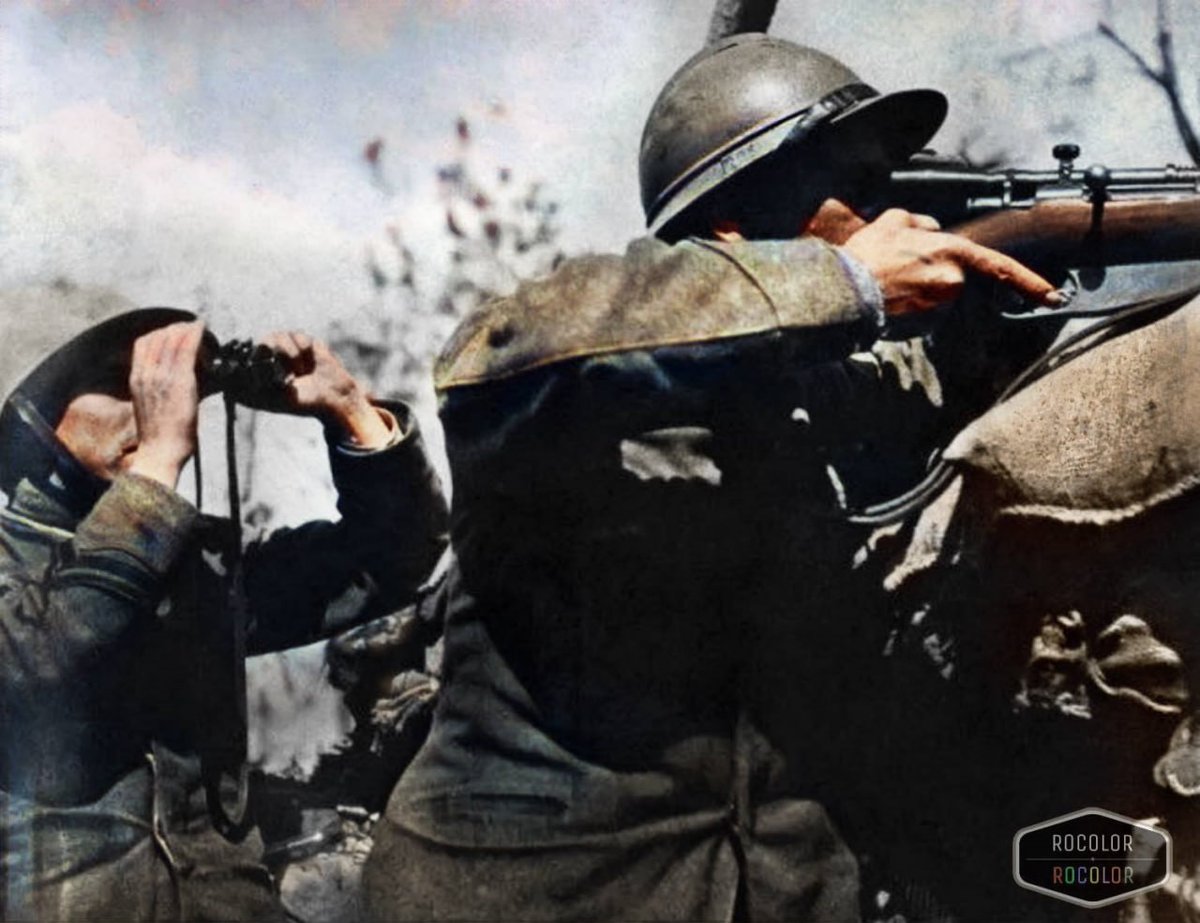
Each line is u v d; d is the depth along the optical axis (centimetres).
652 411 276
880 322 276
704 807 282
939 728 303
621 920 279
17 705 306
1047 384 297
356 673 360
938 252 284
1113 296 289
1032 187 290
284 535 348
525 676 285
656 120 308
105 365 324
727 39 312
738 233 298
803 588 290
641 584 281
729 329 271
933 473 301
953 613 299
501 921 280
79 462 320
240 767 324
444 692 295
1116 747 298
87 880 304
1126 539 290
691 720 282
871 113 294
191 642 316
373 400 348
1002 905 305
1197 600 290
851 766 297
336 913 352
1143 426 288
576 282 277
